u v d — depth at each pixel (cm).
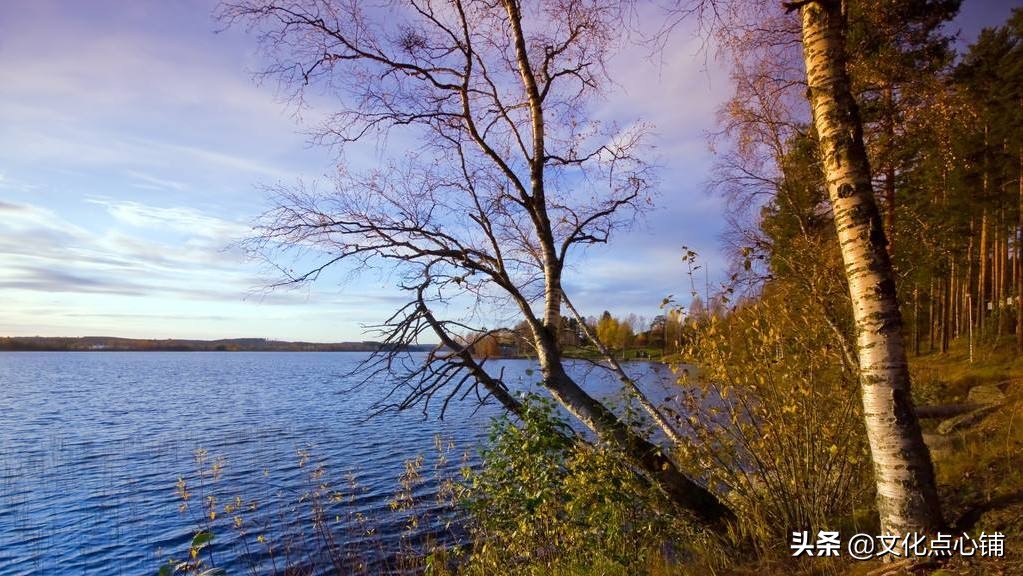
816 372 570
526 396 640
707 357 563
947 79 1200
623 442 614
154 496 1536
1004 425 912
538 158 708
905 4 1078
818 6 446
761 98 973
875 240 416
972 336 2711
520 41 696
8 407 4006
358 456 1897
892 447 404
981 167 2050
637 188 756
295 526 1155
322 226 620
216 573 364
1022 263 2441
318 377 8094
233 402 4162
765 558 515
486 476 659
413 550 882
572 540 603
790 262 691
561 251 733
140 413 3581
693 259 592
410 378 643
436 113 692
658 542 610
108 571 1108
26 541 1259
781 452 552
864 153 431
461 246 686
